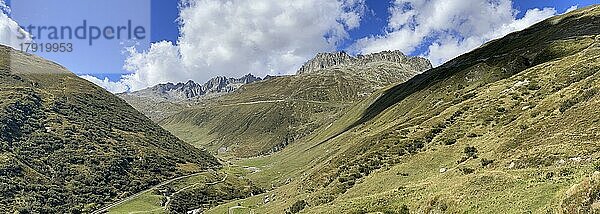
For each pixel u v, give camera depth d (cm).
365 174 11481
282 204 13575
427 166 9819
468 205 5028
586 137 6419
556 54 19362
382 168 11138
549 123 7962
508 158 7406
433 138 12088
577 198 3375
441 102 19162
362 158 12756
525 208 4306
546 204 4109
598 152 5703
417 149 11681
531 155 6688
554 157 6197
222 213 16600
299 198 12912
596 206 3200
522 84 13912
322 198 11088
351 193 10250
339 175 12531
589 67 11925
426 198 6053
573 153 6044
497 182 5394
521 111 10656
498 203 4725
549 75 13738
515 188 5031
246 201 18212
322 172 14900
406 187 7619
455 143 10556
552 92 11444
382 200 7131
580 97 8250
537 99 11288
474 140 10194
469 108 13725
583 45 19150
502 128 9919
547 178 5162
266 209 14100
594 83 8831
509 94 13275
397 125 17900
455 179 6675
